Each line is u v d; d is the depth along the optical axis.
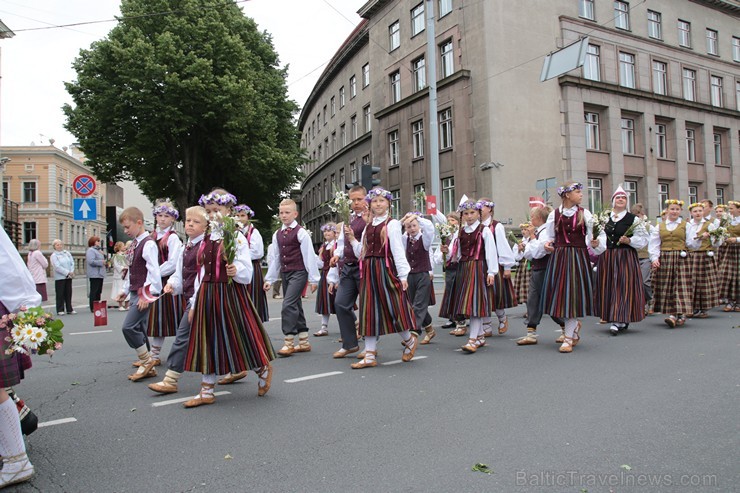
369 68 30.59
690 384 5.02
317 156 45.31
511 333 8.51
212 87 22.58
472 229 7.08
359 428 4.02
